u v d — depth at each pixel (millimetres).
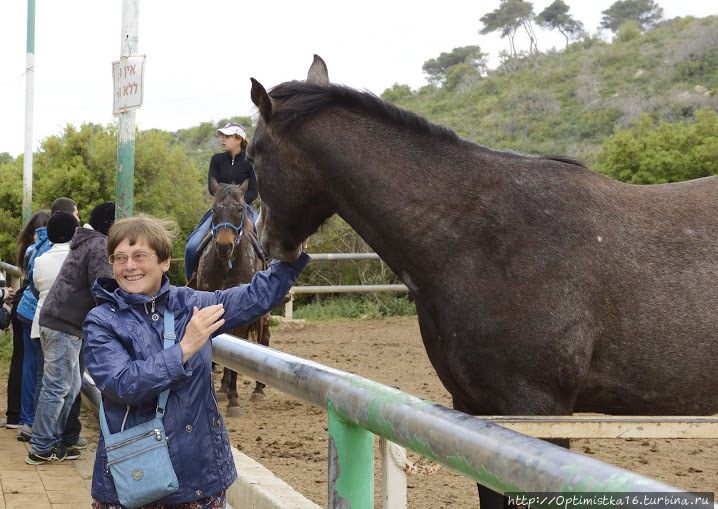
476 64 48938
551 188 2826
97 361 2113
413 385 7898
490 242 2777
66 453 5320
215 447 2213
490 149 2996
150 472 2055
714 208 2914
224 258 6789
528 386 2693
